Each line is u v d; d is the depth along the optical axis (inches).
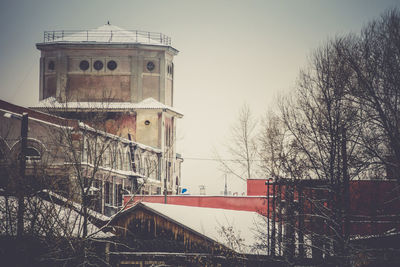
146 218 2186.3
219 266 2084.2
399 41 2239.2
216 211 2359.7
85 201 2069.4
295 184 2133.4
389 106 2193.7
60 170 2372.0
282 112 2363.4
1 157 2263.8
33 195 1993.1
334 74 2268.7
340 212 2043.6
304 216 2133.4
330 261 2054.6
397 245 2082.9
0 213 2073.1
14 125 3078.2
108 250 2159.2
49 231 1959.9
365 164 2143.2
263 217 2293.3
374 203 2182.6
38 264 1989.4
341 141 2106.3
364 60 2285.9
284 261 2054.6
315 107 2279.8
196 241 2130.9
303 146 2193.7
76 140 2706.7
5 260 1934.1
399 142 2127.2
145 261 2146.9
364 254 2010.3
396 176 2135.8
